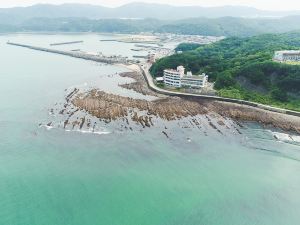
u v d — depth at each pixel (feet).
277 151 377.30
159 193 288.71
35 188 287.28
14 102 524.93
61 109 488.85
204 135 413.59
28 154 345.10
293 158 361.51
